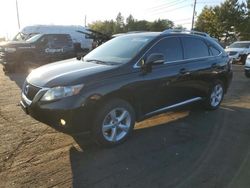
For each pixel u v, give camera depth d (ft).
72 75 14.75
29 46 45.42
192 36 20.89
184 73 19.27
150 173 13.28
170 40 18.97
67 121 14.08
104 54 18.12
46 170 13.30
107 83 15.02
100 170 13.42
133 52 17.07
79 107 14.08
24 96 15.71
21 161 14.06
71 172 13.20
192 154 15.23
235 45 73.10
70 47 49.93
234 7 139.64
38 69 17.19
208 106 22.68
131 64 16.31
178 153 15.30
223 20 141.08
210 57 22.03
